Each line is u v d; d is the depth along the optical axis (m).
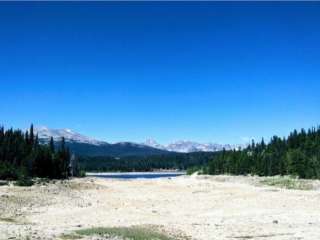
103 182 106.50
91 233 29.27
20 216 40.53
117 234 29.59
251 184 102.38
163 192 78.00
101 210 48.12
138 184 102.62
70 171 130.75
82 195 65.44
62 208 48.56
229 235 32.69
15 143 103.94
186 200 62.09
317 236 32.50
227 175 145.25
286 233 33.81
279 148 159.00
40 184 72.94
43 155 98.69
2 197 51.25
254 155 152.38
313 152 132.62
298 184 89.25
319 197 63.25
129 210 49.09
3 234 25.61
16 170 82.94
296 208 50.88
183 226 37.00
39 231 28.72
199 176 144.25
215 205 55.06
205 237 31.62
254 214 45.94
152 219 41.81
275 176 125.44
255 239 31.17
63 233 28.31
